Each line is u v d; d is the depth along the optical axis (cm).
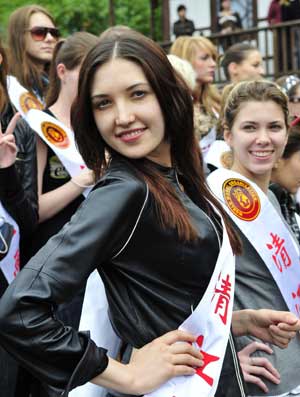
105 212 165
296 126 308
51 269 160
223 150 331
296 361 238
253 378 233
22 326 156
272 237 243
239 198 243
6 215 283
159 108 180
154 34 1520
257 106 267
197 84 478
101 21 1738
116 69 175
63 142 322
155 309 174
